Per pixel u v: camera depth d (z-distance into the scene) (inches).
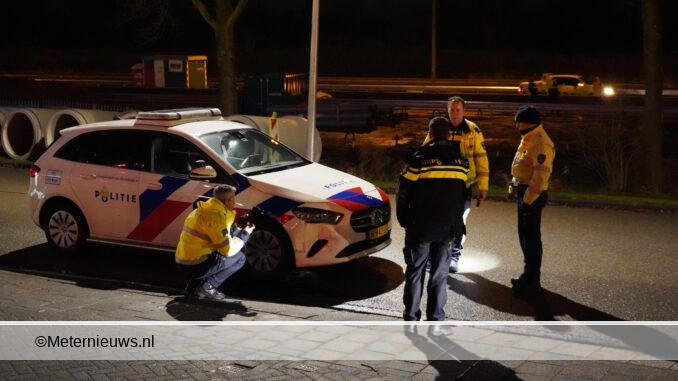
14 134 677.3
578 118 956.6
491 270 322.0
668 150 762.2
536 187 280.2
